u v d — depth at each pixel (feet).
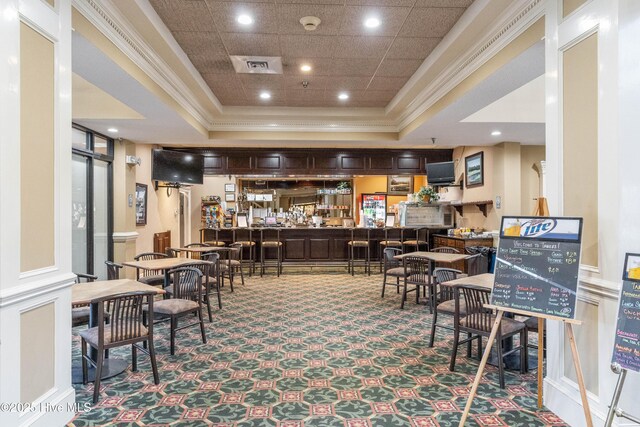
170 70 15.67
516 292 8.38
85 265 19.86
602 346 7.66
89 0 10.03
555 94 8.91
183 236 34.94
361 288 22.74
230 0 11.23
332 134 24.07
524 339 10.87
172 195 31.73
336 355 12.30
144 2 11.19
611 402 6.88
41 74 7.89
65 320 8.54
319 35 13.55
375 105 22.54
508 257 8.70
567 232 7.98
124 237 22.66
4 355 6.81
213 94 20.25
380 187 38.83
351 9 11.75
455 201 29.48
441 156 30.22
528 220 8.60
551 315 7.82
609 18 7.39
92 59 11.43
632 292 6.67
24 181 7.40
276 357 12.13
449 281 12.55
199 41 14.02
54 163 8.28
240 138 23.71
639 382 7.13
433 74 16.38
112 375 10.69
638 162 7.24
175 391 9.88
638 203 7.23
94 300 9.25
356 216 38.55
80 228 19.62
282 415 8.76
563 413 8.57
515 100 19.70
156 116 18.06
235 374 10.89
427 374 10.89
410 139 23.75
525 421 8.53
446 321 15.88
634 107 7.22
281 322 15.81
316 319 16.24
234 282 24.50
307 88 19.34
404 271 18.20
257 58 15.51
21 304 7.22
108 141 22.41
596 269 7.82
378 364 11.59
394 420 8.55
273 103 22.08
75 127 19.15
